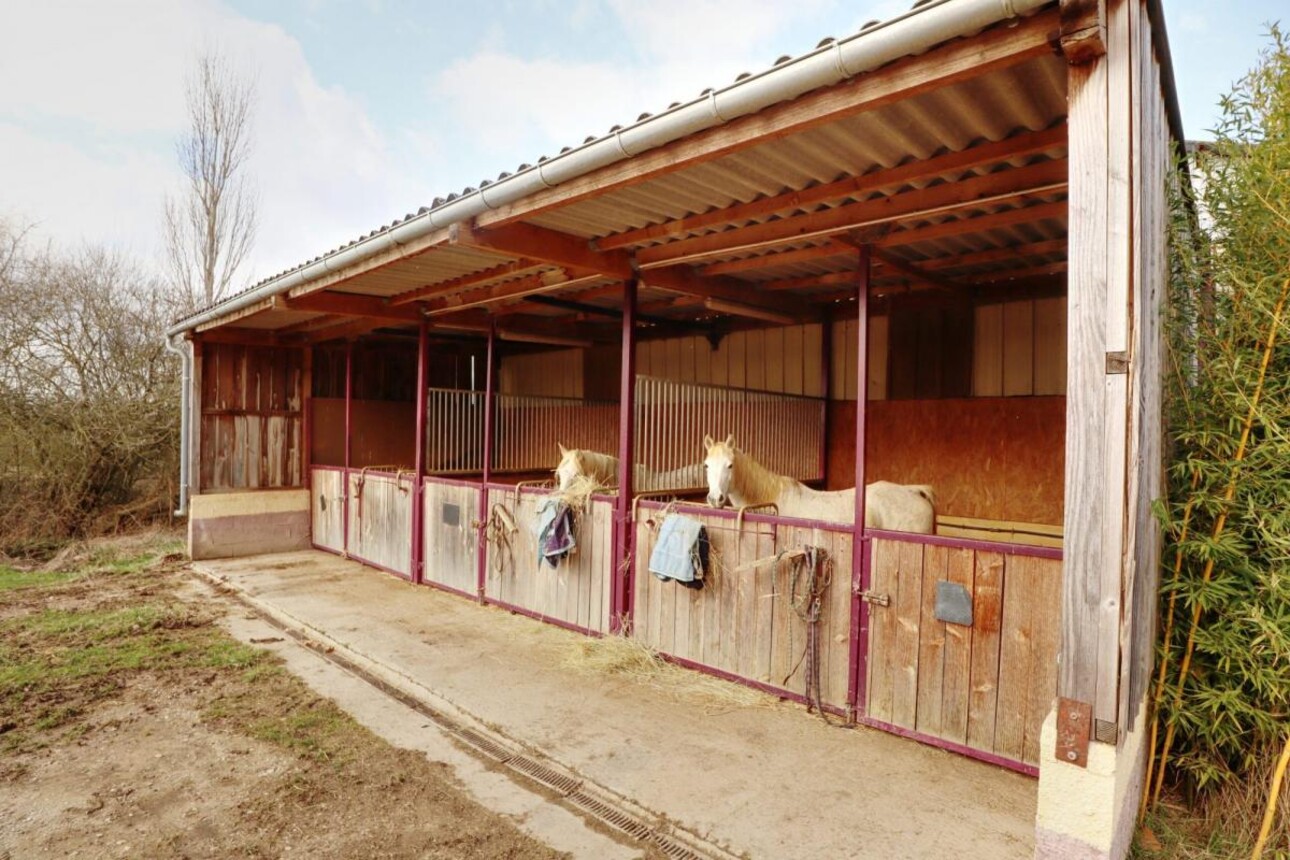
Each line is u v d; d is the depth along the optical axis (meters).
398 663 3.60
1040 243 3.47
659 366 6.28
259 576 5.66
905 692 2.71
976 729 2.53
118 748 2.70
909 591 2.70
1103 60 1.51
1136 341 1.51
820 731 2.79
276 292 4.52
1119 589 1.50
